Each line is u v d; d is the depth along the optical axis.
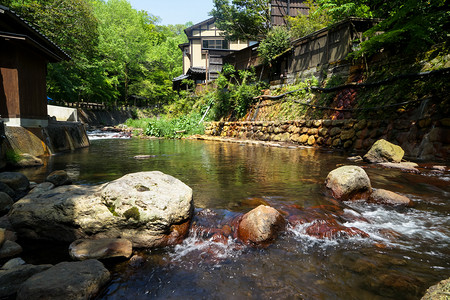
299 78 16.02
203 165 7.29
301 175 5.89
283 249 2.65
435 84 7.65
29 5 16.11
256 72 22.36
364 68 11.12
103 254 2.44
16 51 8.21
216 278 2.20
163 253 2.64
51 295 1.76
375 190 4.22
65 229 2.87
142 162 7.88
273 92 16.95
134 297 1.98
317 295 1.96
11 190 4.13
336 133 10.48
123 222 2.76
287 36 18.19
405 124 8.00
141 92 42.16
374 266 2.33
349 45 12.32
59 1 18.17
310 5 20.16
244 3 25.20
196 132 21.55
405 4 7.98
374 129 8.95
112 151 10.95
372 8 11.79
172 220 2.82
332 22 13.40
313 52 14.95
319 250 2.63
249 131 16.92
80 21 20.20
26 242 2.92
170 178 3.37
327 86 12.73
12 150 7.23
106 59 32.97
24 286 1.80
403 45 9.45
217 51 32.00
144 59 42.34
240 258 2.51
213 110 23.97
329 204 3.88
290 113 14.32
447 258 2.46
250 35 26.52
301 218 3.28
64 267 2.09
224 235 2.91
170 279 2.20
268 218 2.92
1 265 2.39
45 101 10.23
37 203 2.99
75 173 6.09
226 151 10.73
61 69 23.75
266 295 1.98
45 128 9.93
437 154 6.88
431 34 8.69
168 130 20.16
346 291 2.00
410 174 5.72
